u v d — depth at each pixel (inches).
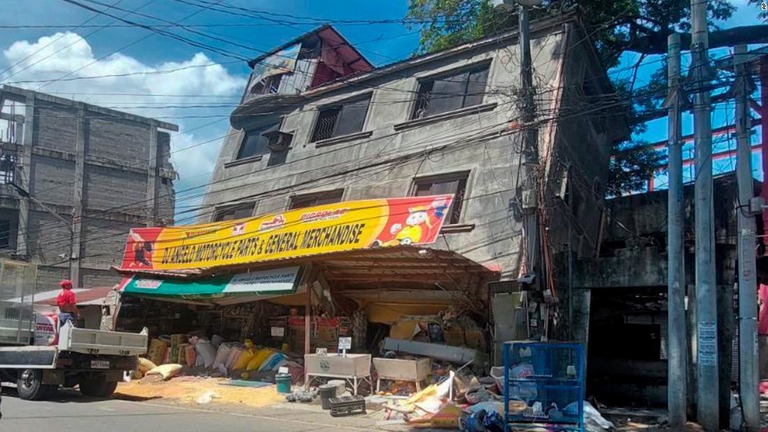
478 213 579.2
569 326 479.5
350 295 621.3
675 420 405.4
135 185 1300.4
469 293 544.7
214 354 668.7
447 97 678.5
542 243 478.0
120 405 472.7
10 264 553.9
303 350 648.4
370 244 509.0
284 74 871.7
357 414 438.9
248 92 910.4
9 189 1152.8
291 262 573.9
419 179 638.5
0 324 540.7
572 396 342.0
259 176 799.7
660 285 448.5
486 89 642.2
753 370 404.8
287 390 522.0
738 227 426.3
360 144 711.1
